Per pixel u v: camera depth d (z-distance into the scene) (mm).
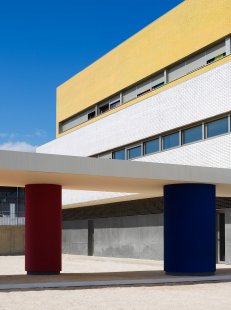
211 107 23422
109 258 30344
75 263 25766
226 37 24000
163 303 11555
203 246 17406
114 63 33188
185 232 17438
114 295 12906
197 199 17516
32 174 15500
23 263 26797
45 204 18000
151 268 21828
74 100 38188
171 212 17812
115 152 30969
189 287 14773
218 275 17328
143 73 30031
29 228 18078
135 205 29578
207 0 25203
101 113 34656
